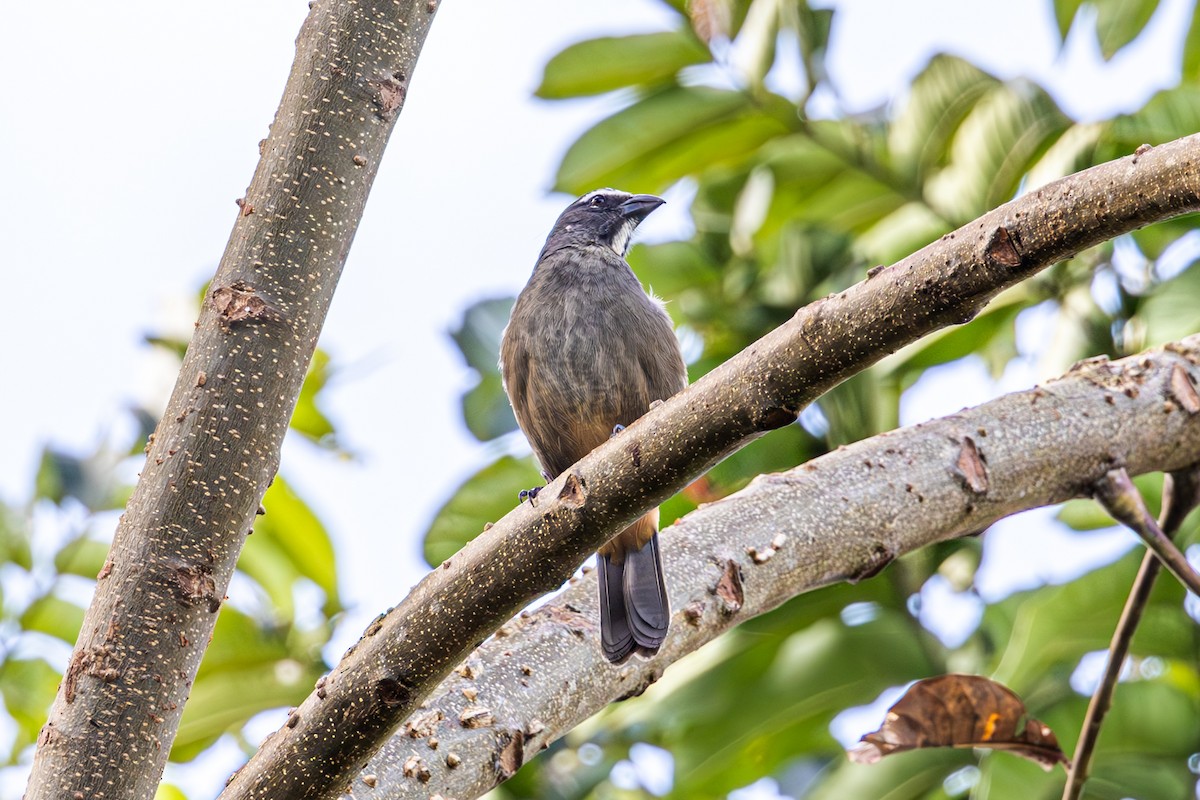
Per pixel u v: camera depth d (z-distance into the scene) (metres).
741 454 8.70
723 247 10.16
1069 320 9.02
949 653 8.89
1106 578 7.92
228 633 9.70
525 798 9.44
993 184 9.31
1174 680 8.75
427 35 5.82
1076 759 6.66
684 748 8.70
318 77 5.55
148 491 5.15
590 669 6.33
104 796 4.87
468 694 6.04
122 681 4.95
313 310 5.40
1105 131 8.80
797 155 9.93
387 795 5.67
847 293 5.04
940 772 8.61
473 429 10.20
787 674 8.65
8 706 10.34
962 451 6.91
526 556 5.25
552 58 9.89
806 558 6.68
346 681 5.17
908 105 9.72
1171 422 7.08
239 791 5.18
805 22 9.80
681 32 9.91
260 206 5.41
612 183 10.21
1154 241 8.93
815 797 8.74
